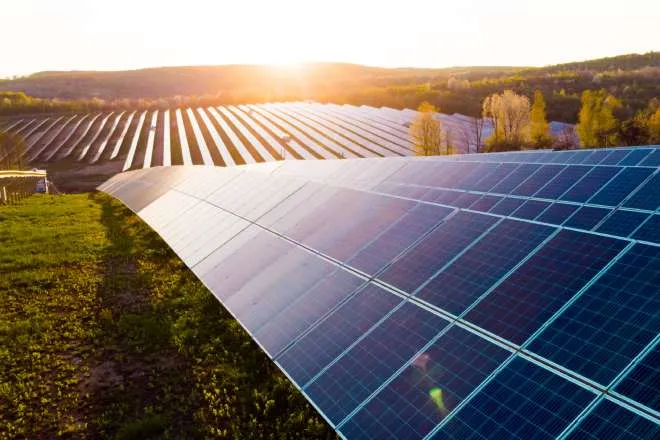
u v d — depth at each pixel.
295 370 10.15
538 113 66.62
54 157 91.69
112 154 92.81
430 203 14.63
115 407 12.42
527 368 7.76
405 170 17.97
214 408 12.20
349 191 18.28
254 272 15.38
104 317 17.45
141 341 15.63
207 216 23.89
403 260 12.16
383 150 86.44
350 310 11.18
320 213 17.44
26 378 13.71
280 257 15.47
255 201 22.11
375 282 11.77
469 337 8.88
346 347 10.09
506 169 14.89
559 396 7.09
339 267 13.16
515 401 7.36
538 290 9.19
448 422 7.55
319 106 142.75
